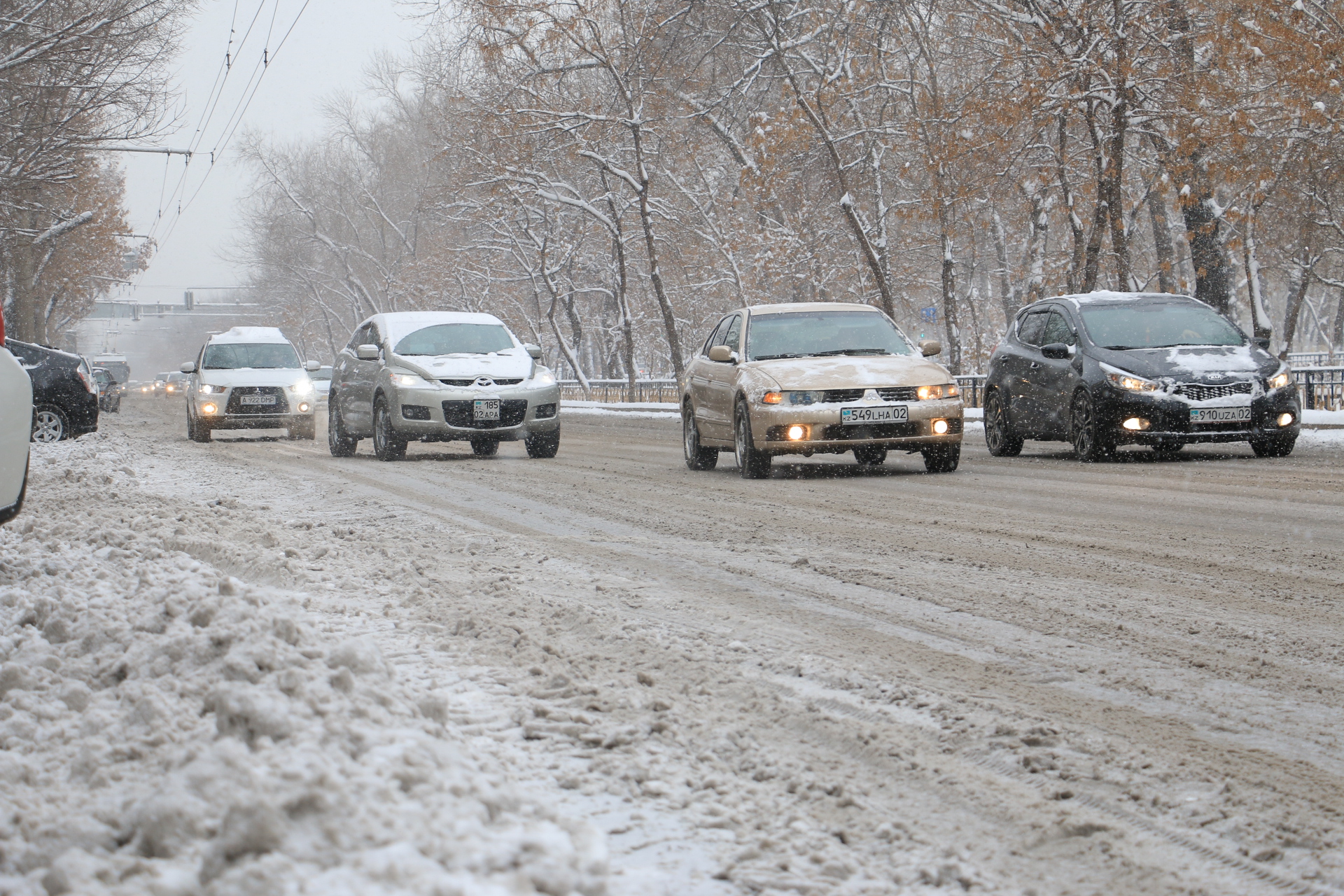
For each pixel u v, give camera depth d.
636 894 3.53
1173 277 46.19
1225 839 3.98
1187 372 18.47
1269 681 5.87
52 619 6.17
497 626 7.20
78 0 43.09
